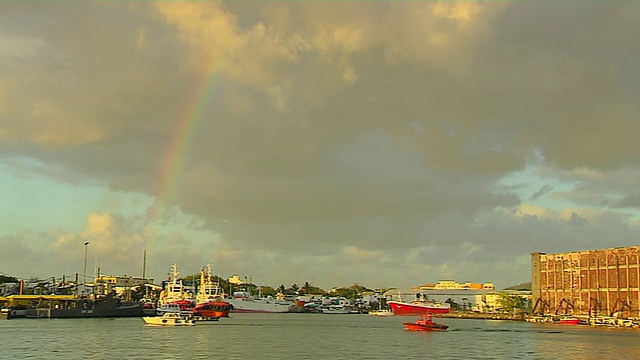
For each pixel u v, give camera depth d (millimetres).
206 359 126438
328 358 130750
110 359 124500
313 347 156250
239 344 161875
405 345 162750
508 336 195500
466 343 169750
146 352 138000
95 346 150625
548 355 138250
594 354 140125
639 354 139875
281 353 140375
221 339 178250
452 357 134250
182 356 131500
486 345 162500
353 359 129375
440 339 185750
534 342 172250
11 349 142375
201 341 169625
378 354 139625
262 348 151750
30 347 147000
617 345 161875
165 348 147625
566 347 157125
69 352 136750
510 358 132250
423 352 144500
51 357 127188
